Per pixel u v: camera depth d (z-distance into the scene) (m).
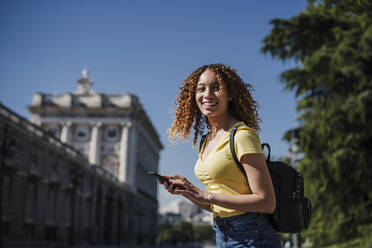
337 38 14.68
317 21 15.30
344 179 15.62
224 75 2.25
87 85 80.50
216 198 1.94
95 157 72.00
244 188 2.00
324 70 15.34
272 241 2.05
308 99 17.55
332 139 15.88
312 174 16.11
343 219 15.99
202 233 154.75
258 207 1.88
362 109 14.59
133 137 73.81
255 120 2.39
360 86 14.79
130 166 72.88
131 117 74.00
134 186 72.69
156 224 100.69
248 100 2.31
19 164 29.52
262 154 1.94
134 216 73.44
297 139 17.95
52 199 36.91
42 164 34.34
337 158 15.30
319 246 19.11
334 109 15.34
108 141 73.56
